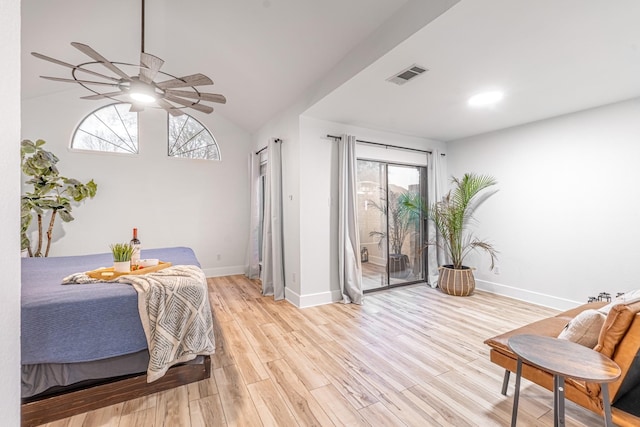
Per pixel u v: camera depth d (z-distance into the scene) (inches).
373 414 70.7
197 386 81.4
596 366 50.3
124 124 183.2
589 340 62.6
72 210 166.7
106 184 175.2
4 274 18.5
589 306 96.5
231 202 214.2
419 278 195.3
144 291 75.0
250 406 73.5
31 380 65.7
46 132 160.9
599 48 84.9
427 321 127.8
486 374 87.0
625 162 122.4
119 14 108.8
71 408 68.6
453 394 78.0
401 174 187.5
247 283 192.5
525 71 99.0
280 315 135.9
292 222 155.5
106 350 69.8
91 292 73.0
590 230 132.4
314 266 151.3
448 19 72.6
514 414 60.2
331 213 157.5
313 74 124.8
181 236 197.8
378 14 87.6
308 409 72.5
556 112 137.9
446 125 159.5
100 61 78.2
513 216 160.7
